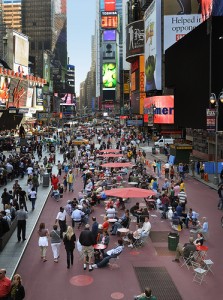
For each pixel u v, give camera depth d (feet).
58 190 98.94
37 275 50.14
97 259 53.83
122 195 73.36
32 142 219.20
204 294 44.78
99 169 135.85
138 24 408.46
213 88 128.16
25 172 134.10
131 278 49.39
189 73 150.30
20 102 372.17
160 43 324.80
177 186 100.83
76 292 45.29
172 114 295.07
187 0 305.73
